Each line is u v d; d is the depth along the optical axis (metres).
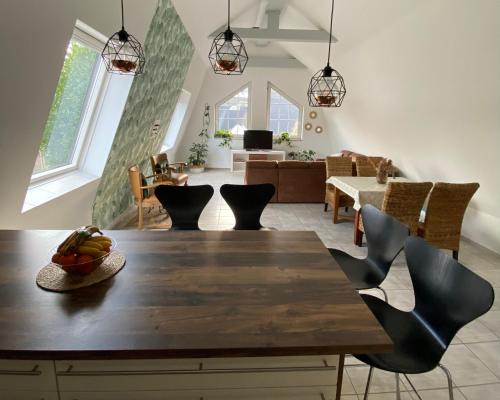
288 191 5.70
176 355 0.97
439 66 3.18
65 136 3.19
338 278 1.40
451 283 1.41
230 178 8.00
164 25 3.60
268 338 1.01
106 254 1.41
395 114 4.67
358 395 1.75
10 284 1.30
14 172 2.02
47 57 1.82
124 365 1.06
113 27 2.52
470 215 4.15
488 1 2.28
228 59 2.11
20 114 1.83
